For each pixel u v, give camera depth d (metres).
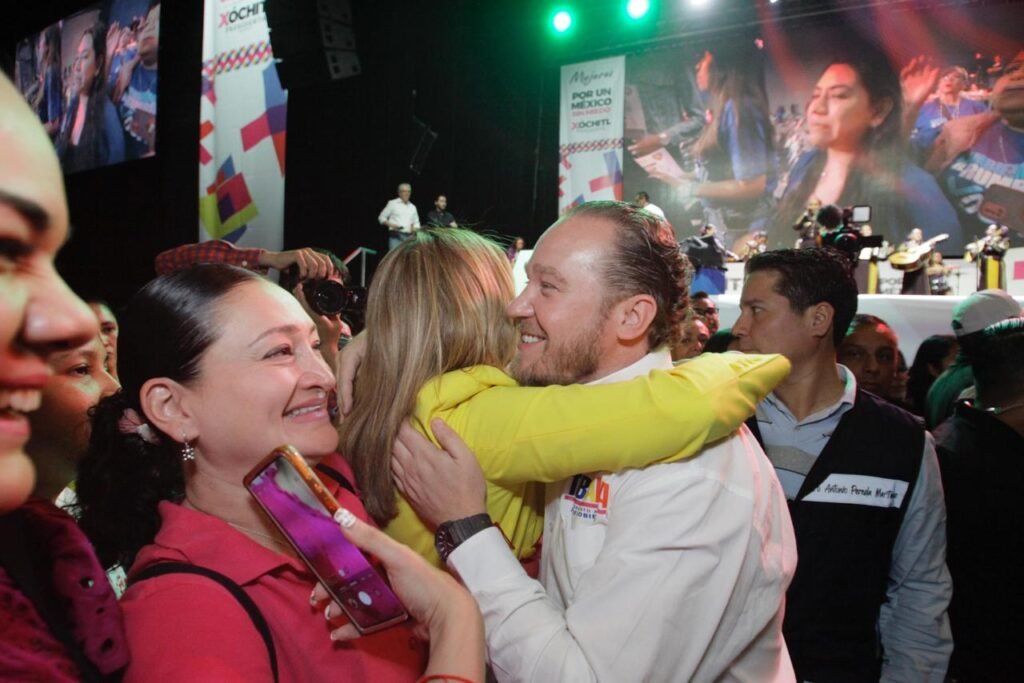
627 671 0.77
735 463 0.91
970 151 7.29
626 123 8.31
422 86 6.61
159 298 0.74
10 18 8.02
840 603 1.38
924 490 1.40
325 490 0.62
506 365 1.07
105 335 1.64
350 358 1.05
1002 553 1.46
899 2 7.38
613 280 0.94
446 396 0.93
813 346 1.48
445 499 0.87
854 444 1.42
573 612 0.82
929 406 2.43
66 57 7.48
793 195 7.89
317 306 1.48
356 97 5.97
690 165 8.16
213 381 0.72
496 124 7.84
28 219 0.31
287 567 0.71
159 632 0.58
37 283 0.32
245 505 0.76
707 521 0.83
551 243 0.97
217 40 5.98
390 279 1.00
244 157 5.95
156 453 0.77
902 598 1.42
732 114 8.02
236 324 0.73
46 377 0.33
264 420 0.73
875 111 7.62
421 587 0.63
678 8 7.88
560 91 8.48
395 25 6.07
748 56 7.95
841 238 5.05
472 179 7.59
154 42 6.77
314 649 0.69
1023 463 1.46
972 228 7.30
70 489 1.12
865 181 7.66
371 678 0.73
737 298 4.55
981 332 1.58
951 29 7.30
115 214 7.78
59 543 0.46
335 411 1.09
